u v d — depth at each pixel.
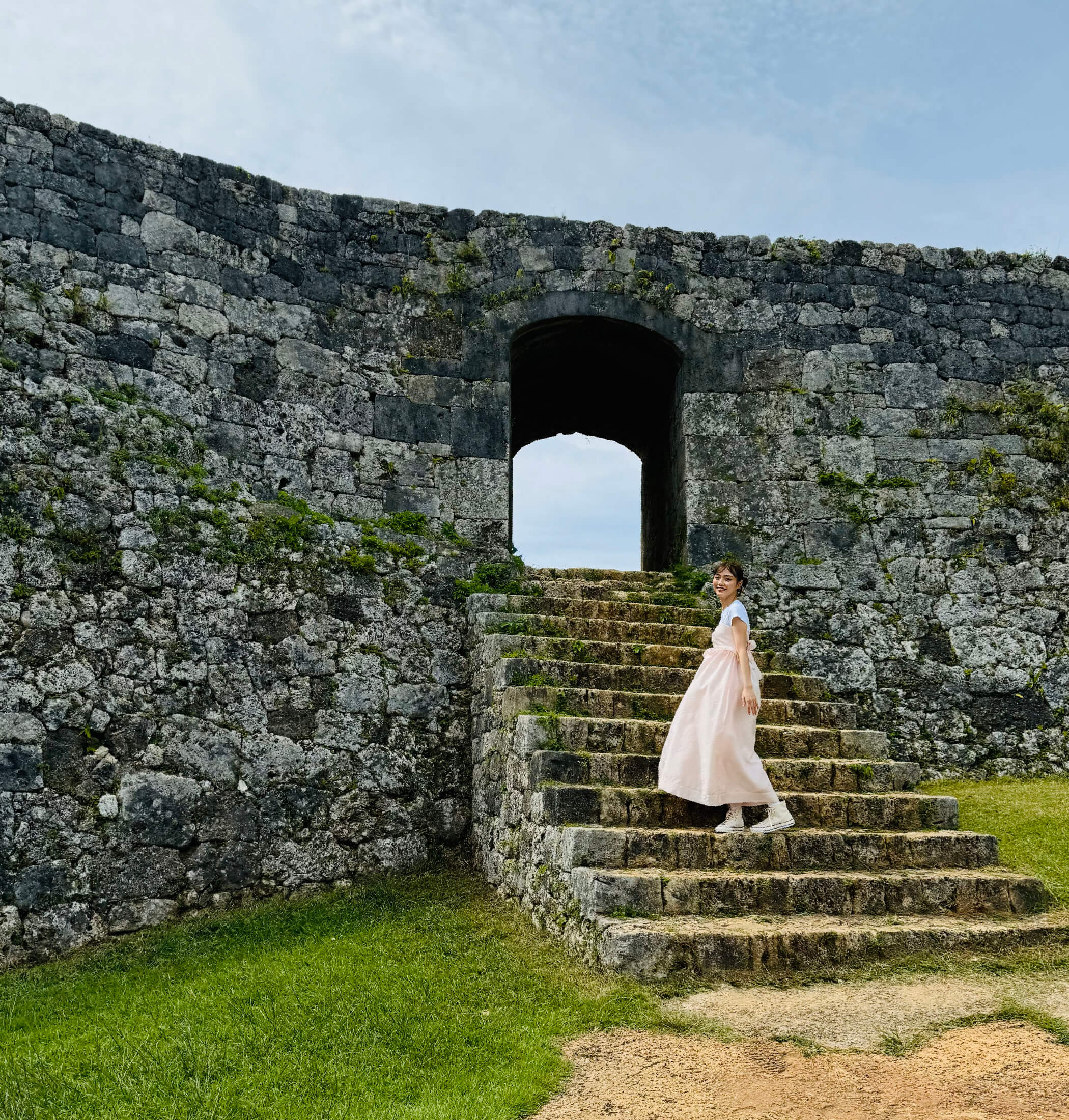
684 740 5.78
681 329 9.70
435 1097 3.56
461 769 7.98
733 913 5.01
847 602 9.16
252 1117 3.50
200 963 5.53
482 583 8.69
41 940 5.90
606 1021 4.12
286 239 8.85
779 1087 3.55
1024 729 8.91
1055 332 10.07
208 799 6.78
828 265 9.98
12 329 7.14
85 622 6.57
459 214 9.66
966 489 9.52
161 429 7.55
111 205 7.90
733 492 9.41
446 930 5.70
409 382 9.15
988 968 4.63
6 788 6.00
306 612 7.67
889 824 6.12
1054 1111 3.35
